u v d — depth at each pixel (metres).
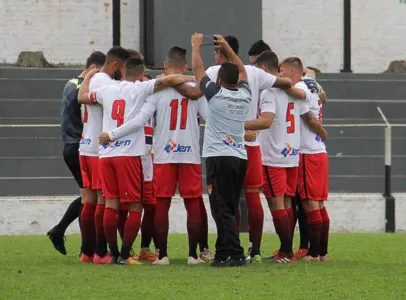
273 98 31.58
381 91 62.41
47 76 60.19
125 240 31.61
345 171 53.81
